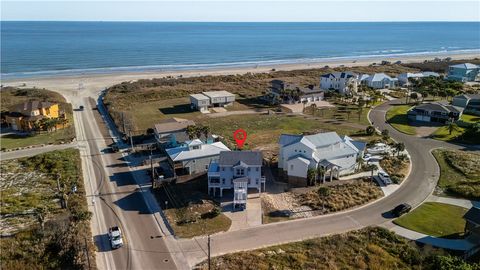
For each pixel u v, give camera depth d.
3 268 44.66
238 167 60.53
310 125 101.38
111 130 96.88
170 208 57.88
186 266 44.53
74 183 65.56
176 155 68.88
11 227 52.78
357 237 50.50
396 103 126.56
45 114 100.62
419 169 73.62
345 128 98.62
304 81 165.50
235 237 50.62
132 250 47.69
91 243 48.28
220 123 102.69
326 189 59.28
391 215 56.75
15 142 87.44
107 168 73.00
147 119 106.25
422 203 60.47
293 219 55.38
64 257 46.19
